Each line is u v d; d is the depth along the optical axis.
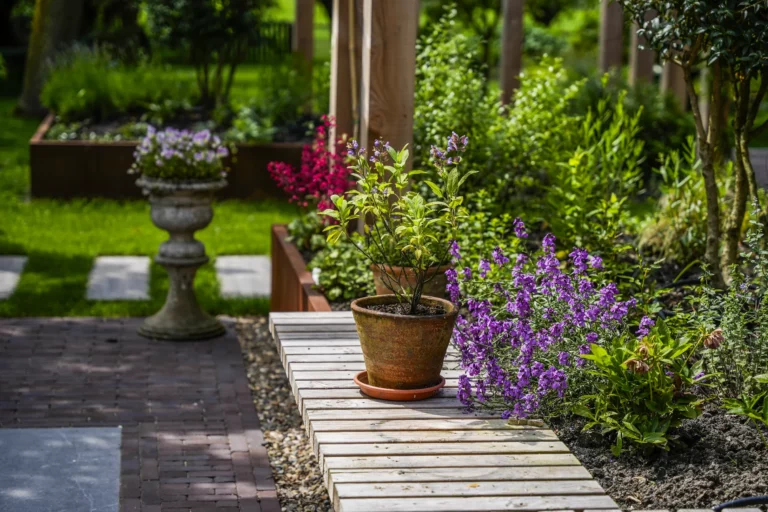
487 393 3.46
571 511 2.58
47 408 5.06
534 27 23.19
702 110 9.66
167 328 6.37
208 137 6.36
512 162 6.18
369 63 5.22
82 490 4.08
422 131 6.18
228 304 7.10
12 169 12.09
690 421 3.28
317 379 3.63
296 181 6.52
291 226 6.58
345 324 4.41
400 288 3.69
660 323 3.34
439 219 3.55
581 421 3.30
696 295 4.79
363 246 4.81
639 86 11.46
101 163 10.58
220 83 12.61
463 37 6.87
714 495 2.78
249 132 10.83
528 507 2.59
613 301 3.46
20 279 7.51
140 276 7.77
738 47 4.07
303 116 11.79
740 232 5.30
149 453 4.54
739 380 3.54
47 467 4.29
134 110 12.04
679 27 4.19
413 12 5.21
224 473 4.36
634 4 4.50
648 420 3.13
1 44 22.27
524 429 3.17
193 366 5.88
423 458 2.91
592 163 5.77
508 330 3.48
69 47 16.23
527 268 4.55
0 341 6.16
